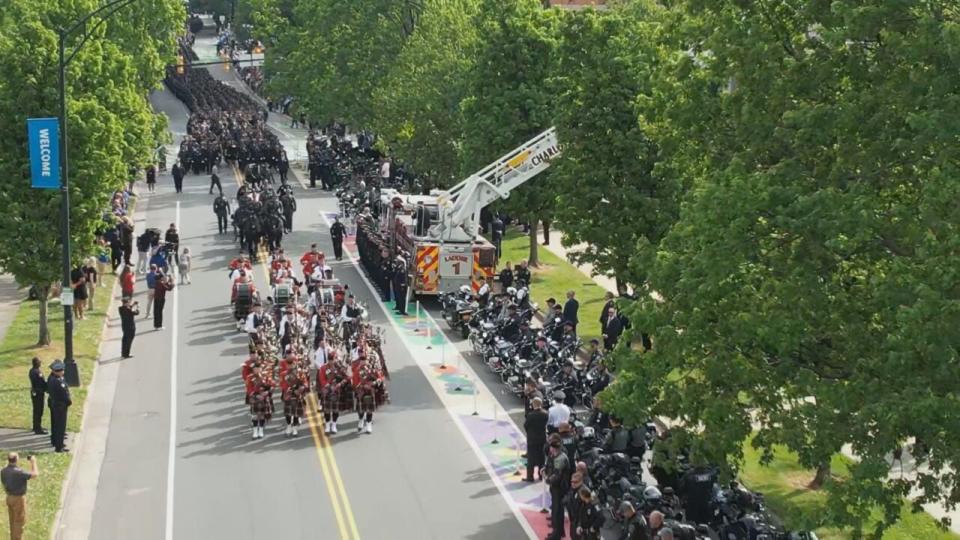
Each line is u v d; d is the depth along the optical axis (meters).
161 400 42.56
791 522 25.80
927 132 24.55
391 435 39.19
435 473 36.00
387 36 94.56
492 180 56.44
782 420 26.81
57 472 35.09
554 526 31.05
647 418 30.56
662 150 37.00
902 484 25.78
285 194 72.25
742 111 29.92
